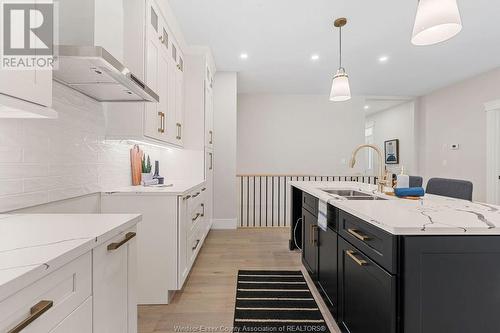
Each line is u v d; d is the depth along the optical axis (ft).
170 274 6.84
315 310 6.70
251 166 18.62
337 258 5.78
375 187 8.78
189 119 11.51
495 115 14.07
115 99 6.46
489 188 14.19
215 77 14.30
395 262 3.62
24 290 2.00
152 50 7.14
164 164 11.42
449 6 4.60
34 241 2.72
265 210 17.35
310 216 8.23
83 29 5.07
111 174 7.39
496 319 3.56
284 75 14.82
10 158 4.21
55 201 5.23
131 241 4.05
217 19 9.14
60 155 5.34
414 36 5.17
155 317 6.33
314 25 9.50
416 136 19.61
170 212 6.82
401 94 18.83
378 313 4.01
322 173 18.75
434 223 3.71
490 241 3.57
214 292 7.54
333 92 9.07
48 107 3.43
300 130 18.76
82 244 2.66
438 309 3.53
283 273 8.89
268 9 8.54
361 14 8.80
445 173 17.19
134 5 6.64
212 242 12.28
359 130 18.89
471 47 11.27
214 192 14.53
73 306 2.58
